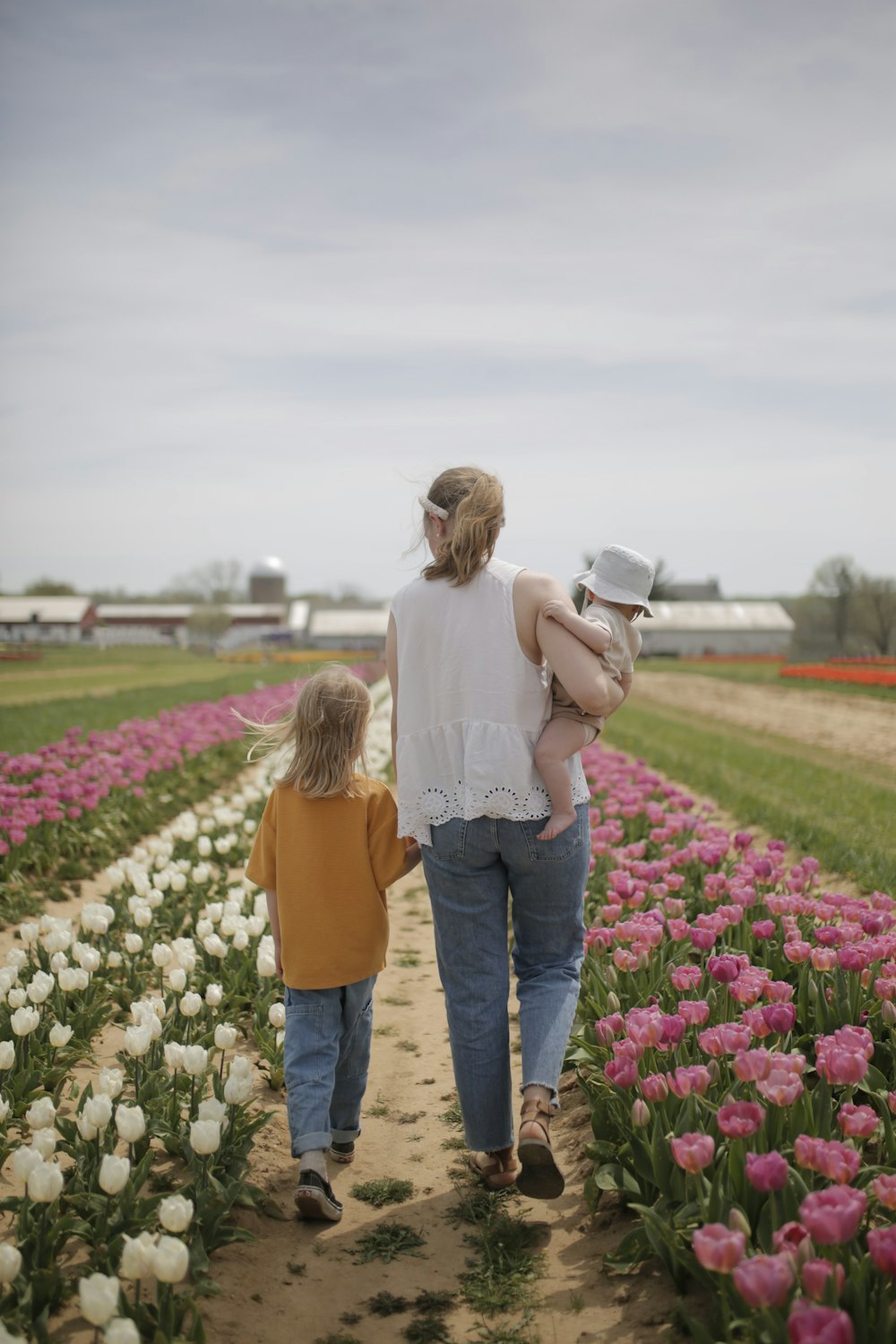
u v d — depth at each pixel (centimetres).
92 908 556
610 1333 284
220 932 601
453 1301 308
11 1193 358
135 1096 390
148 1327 272
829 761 1791
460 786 339
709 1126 324
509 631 336
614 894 560
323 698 369
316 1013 365
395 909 819
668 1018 341
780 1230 251
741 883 550
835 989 421
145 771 1170
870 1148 360
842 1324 205
